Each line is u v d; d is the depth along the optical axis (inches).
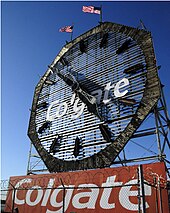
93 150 768.3
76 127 868.0
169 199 510.9
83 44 1042.7
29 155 1000.9
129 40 854.5
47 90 1115.3
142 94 720.3
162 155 618.8
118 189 581.6
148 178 543.8
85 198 634.8
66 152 849.5
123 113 741.3
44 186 754.8
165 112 722.2
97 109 810.2
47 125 995.3
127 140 689.6
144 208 344.5
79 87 915.4
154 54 751.7
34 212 730.8
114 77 836.6
